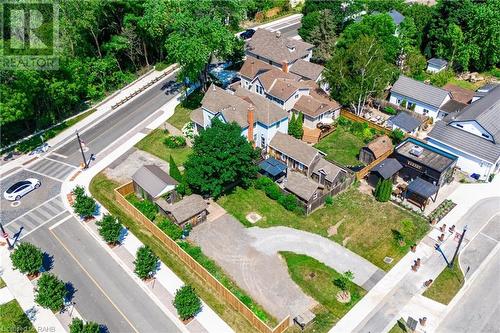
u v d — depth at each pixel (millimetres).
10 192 57438
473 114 63969
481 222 54219
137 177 57438
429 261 48906
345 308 43625
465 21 88625
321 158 60812
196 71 73375
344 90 74250
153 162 64688
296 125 68375
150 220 52938
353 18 109312
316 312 43188
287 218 54812
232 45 77000
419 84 76938
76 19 77438
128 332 41500
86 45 83000
